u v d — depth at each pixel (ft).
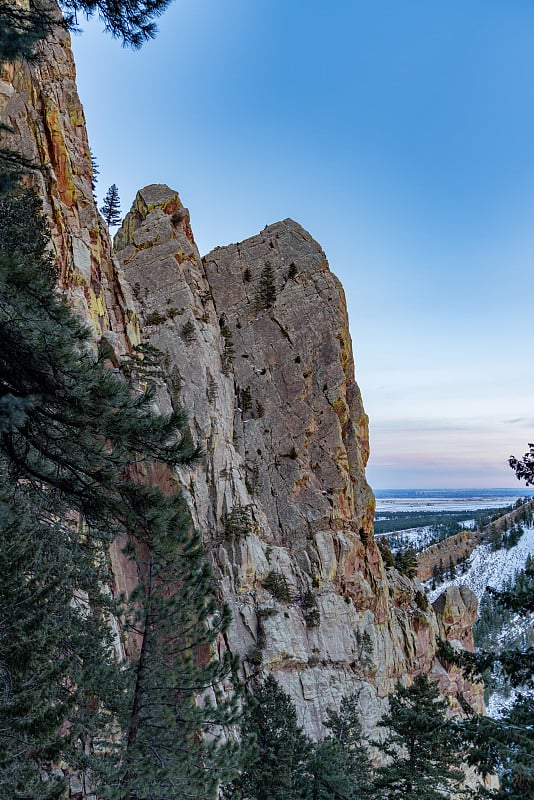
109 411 29.35
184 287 196.44
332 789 91.45
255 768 86.17
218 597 151.12
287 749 88.12
